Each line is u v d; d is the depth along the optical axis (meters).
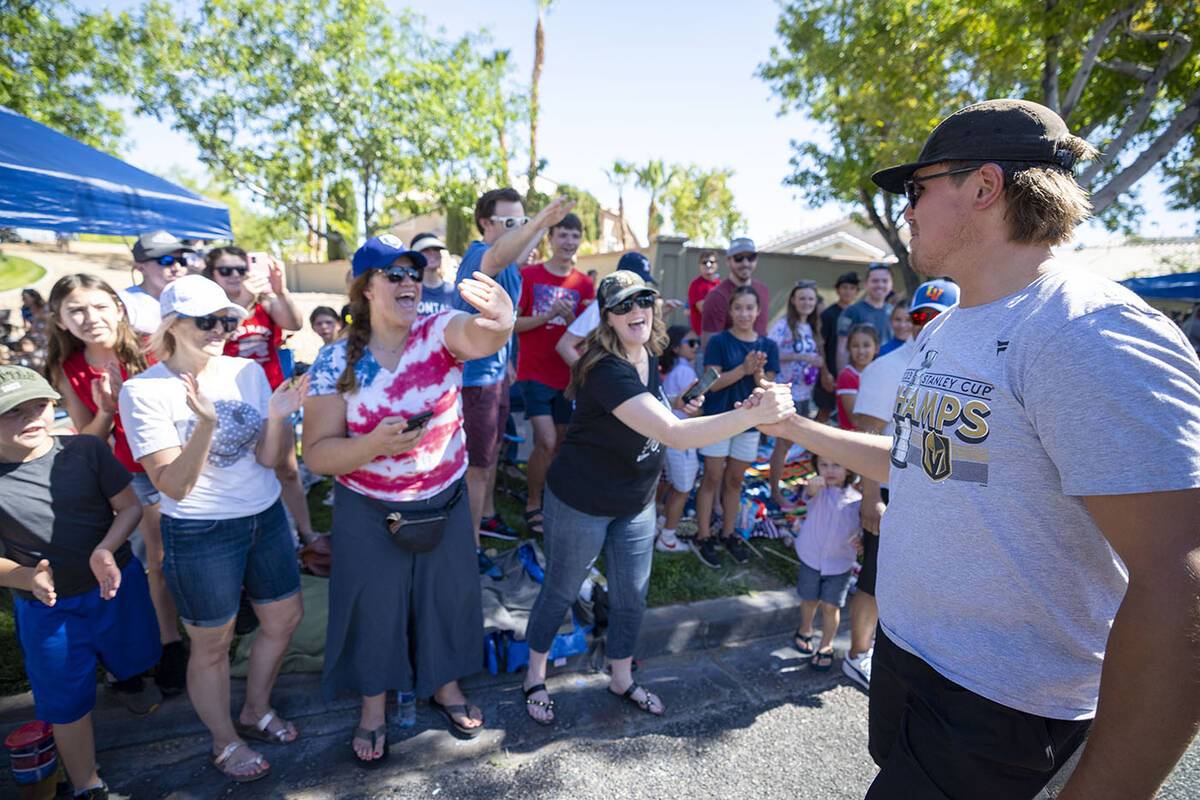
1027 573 1.17
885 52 7.94
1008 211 1.22
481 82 16.14
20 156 3.04
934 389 1.31
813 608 3.38
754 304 4.21
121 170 3.69
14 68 12.24
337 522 2.38
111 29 13.07
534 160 19.92
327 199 15.64
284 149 14.55
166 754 2.47
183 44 13.72
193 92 13.88
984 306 1.27
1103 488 0.99
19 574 1.92
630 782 2.45
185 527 2.13
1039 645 1.19
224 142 14.20
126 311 3.21
